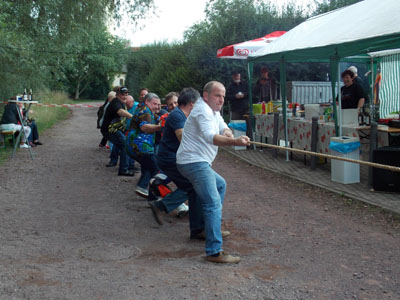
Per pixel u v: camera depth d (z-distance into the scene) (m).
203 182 4.25
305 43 8.75
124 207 6.41
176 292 3.59
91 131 17.66
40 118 20.20
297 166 9.23
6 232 5.21
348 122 8.33
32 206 6.46
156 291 3.61
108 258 4.38
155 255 4.47
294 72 17.39
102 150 12.42
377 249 4.57
